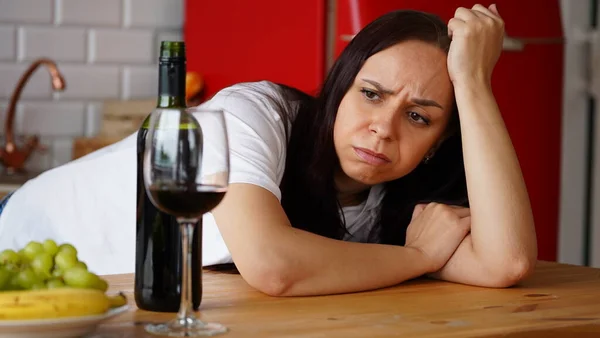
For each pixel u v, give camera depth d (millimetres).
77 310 1011
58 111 3295
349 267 1422
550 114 3105
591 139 3443
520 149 3062
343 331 1122
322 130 1651
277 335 1087
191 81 3271
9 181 2932
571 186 3422
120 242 1844
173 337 1059
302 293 1374
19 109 3229
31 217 1937
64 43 3287
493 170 1578
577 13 3414
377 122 1584
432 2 2783
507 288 1519
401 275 1491
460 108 1621
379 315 1236
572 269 1741
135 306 1238
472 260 1535
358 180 1642
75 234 1874
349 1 2711
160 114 1076
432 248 1555
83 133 3350
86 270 1084
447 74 1633
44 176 1969
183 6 3496
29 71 3045
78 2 3297
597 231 3414
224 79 3215
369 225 1854
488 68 1653
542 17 3051
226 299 1323
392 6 2717
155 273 1199
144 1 3418
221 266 1645
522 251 1524
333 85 1637
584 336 1239
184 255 1116
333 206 1738
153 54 3457
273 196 1467
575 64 3406
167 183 1065
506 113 3014
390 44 1581
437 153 1823
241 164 1492
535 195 3119
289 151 1694
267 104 1659
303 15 2832
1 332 973
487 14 1677
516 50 3000
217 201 1091
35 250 1102
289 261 1367
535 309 1326
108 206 1857
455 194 1852
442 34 1629
